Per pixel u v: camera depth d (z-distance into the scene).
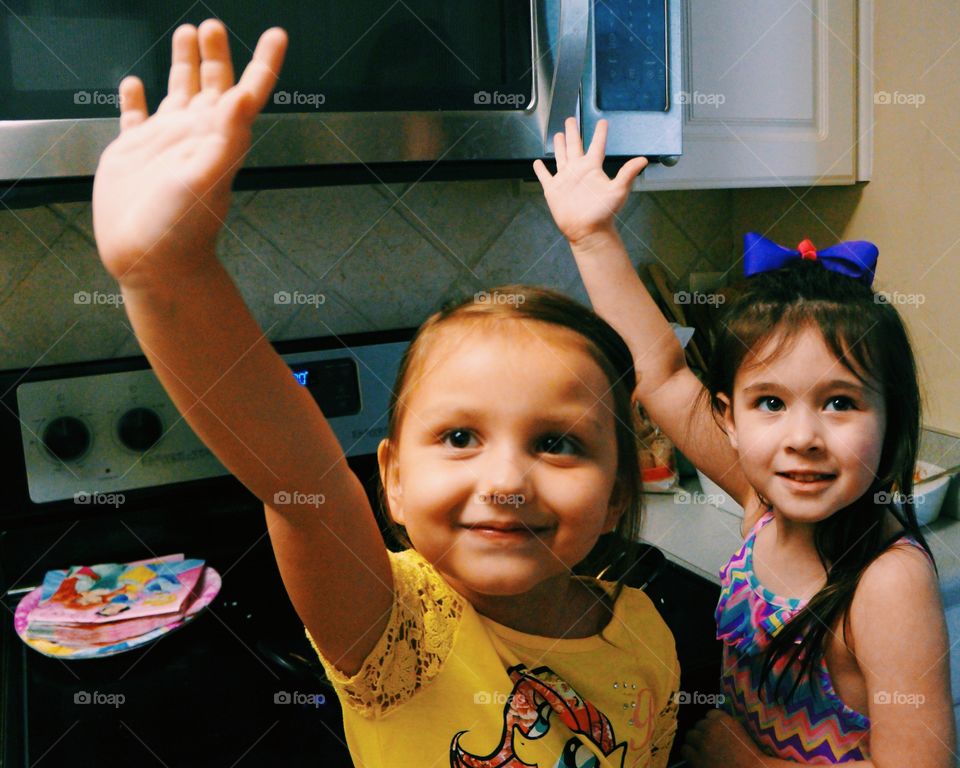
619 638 0.69
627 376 0.65
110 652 0.87
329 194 1.23
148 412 1.08
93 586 0.99
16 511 1.04
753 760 0.77
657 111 1.02
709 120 1.16
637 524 0.73
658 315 0.91
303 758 0.73
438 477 0.55
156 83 0.82
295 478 0.46
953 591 1.01
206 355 0.40
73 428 1.05
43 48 0.78
